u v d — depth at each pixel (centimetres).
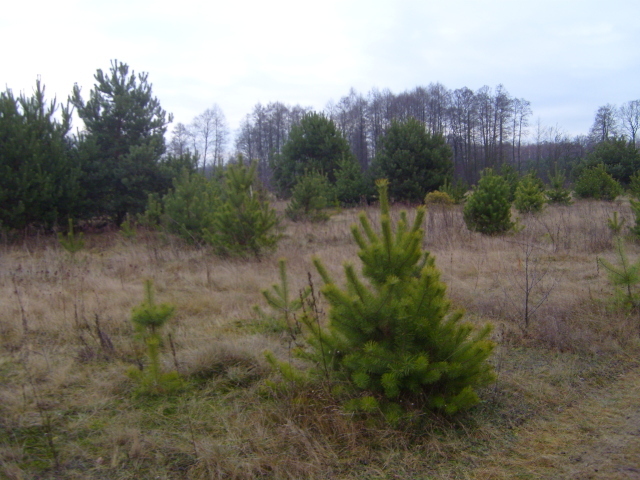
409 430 363
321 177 2286
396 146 2559
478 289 772
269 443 346
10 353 523
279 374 460
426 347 375
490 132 5197
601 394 434
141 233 1578
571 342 541
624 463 323
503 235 1277
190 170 1938
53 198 1519
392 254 391
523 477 312
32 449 344
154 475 316
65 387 443
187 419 387
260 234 1079
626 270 634
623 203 2056
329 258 1026
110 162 1778
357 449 342
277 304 552
